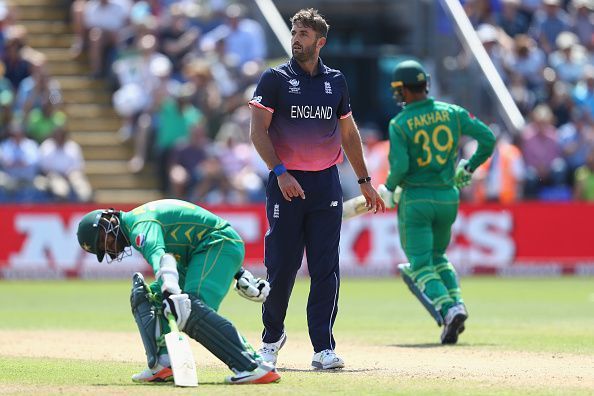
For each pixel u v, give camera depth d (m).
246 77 79.50
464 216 72.81
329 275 28.70
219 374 27.12
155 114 75.94
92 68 80.88
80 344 35.44
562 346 34.47
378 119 89.75
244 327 41.62
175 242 24.88
